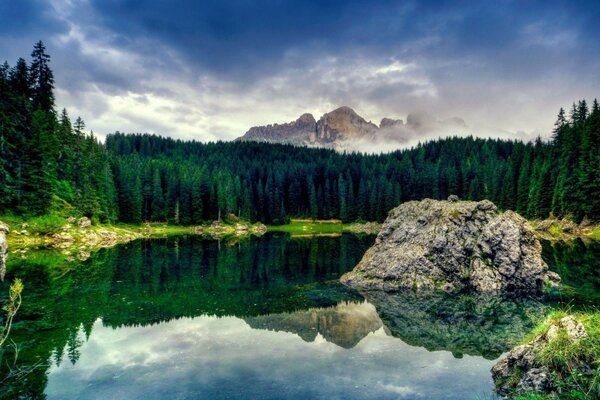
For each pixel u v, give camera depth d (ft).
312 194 483.51
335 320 83.20
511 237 114.21
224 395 48.83
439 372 54.85
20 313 84.64
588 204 250.98
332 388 50.37
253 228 405.59
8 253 164.45
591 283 111.65
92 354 62.64
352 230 413.18
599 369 35.53
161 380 53.21
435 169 468.75
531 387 41.86
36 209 211.20
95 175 280.72
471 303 96.84
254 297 104.22
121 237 258.16
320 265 161.07
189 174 419.54
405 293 108.78
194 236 318.04
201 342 69.05
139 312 88.22
